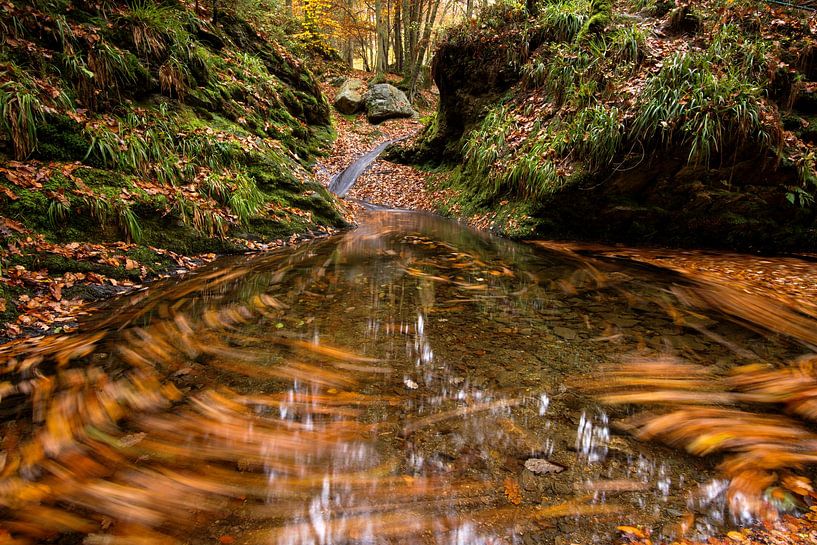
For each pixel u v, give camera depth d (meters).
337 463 1.65
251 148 6.82
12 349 2.61
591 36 7.52
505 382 2.30
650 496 1.49
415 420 1.94
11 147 4.07
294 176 7.20
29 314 3.03
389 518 1.39
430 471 1.61
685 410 2.04
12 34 4.69
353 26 23.23
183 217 4.97
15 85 4.16
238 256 5.29
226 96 8.02
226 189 5.75
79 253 3.83
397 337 2.90
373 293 3.90
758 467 1.64
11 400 2.07
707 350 2.71
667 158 5.67
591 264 5.08
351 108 17.59
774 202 5.55
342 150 12.93
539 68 8.14
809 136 5.80
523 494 1.50
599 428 1.89
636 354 2.65
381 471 1.60
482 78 9.69
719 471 1.62
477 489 1.52
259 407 2.04
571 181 6.21
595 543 1.29
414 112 18.05
